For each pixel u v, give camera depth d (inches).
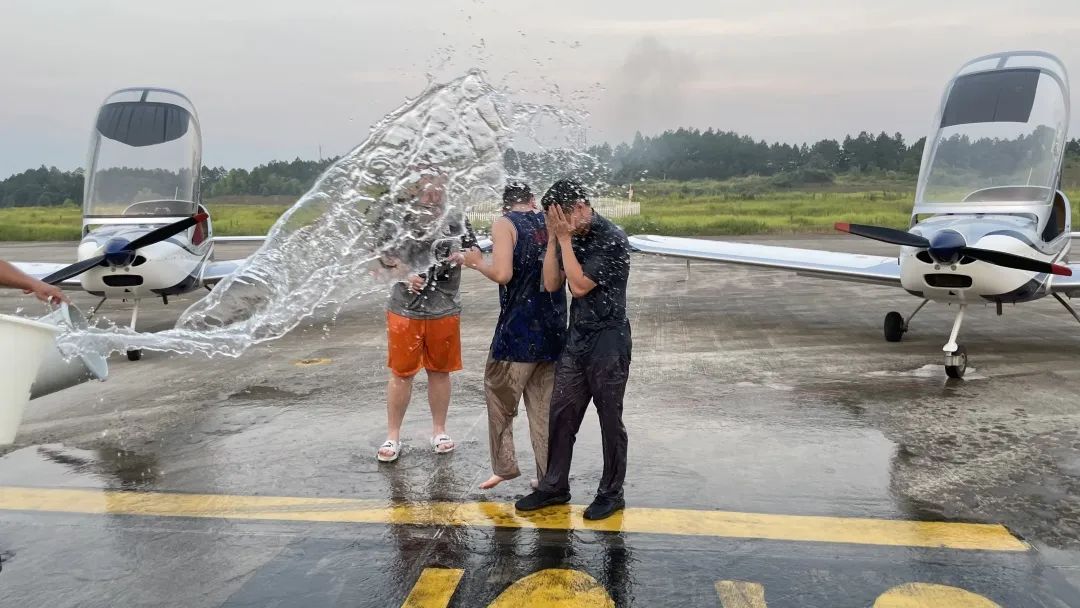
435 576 100.5
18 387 92.1
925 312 342.6
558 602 93.1
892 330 267.7
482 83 127.0
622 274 112.0
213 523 118.6
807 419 172.6
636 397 193.6
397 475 138.9
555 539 111.0
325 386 209.8
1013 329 294.4
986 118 249.4
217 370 232.4
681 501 125.2
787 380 211.2
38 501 128.2
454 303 141.9
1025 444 153.6
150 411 184.7
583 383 115.6
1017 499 125.3
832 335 284.5
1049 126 239.9
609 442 116.3
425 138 129.5
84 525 118.3
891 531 113.0
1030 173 240.1
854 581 97.6
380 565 104.0
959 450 150.3
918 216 255.1
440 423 151.9
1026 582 97.2
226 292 139.2
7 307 386.6
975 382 207.2
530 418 125.0
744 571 100.7
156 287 259.4
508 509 122.7
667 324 312.5
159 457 150.6
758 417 174.6
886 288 433.4
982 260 211.9
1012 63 254.1
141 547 110.3
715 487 131.4
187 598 95.6
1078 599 93.0
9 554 108.3
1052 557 104.4
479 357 246.1
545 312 118.3
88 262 243.3
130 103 292.2
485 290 443.2
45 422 175.5
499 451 126.4
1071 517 118.0
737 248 346.3
